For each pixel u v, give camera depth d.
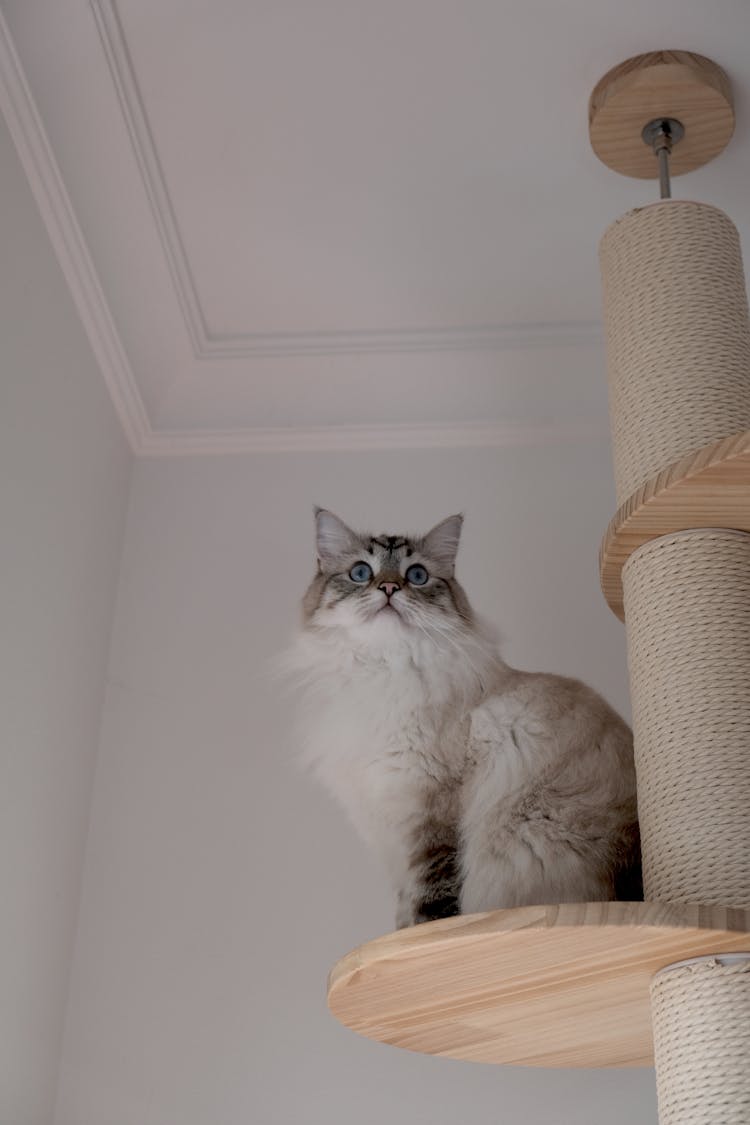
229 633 2.25
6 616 1.79
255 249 2.21
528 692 1.94
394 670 1.96
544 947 1.31
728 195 2.08
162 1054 1.95
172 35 1.85
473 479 2.35
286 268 2.25
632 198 2.10
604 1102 1.89
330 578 2.11
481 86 1.92
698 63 1.85
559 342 2.37
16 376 1.84
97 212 2.07
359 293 2.31
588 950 1.32
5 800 1.79
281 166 2.06
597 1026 1.60
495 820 1.76
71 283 2.07
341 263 2.24
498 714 1.88
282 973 1.99
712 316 1.73
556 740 1.83
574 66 1.89
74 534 2.09
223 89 1.93
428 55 1.87
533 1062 1.82
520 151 2.02
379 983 1.44
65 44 1.81
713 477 1.45
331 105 1.95
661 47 1.85
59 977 1.97
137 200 2.08
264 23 1.83
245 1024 1.96
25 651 1.86
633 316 1.77
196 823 2.11
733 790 1.42
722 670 1.49
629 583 1.62
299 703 2.14
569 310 2.34
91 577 2.17
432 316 2.36
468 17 1.81
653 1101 1.88
